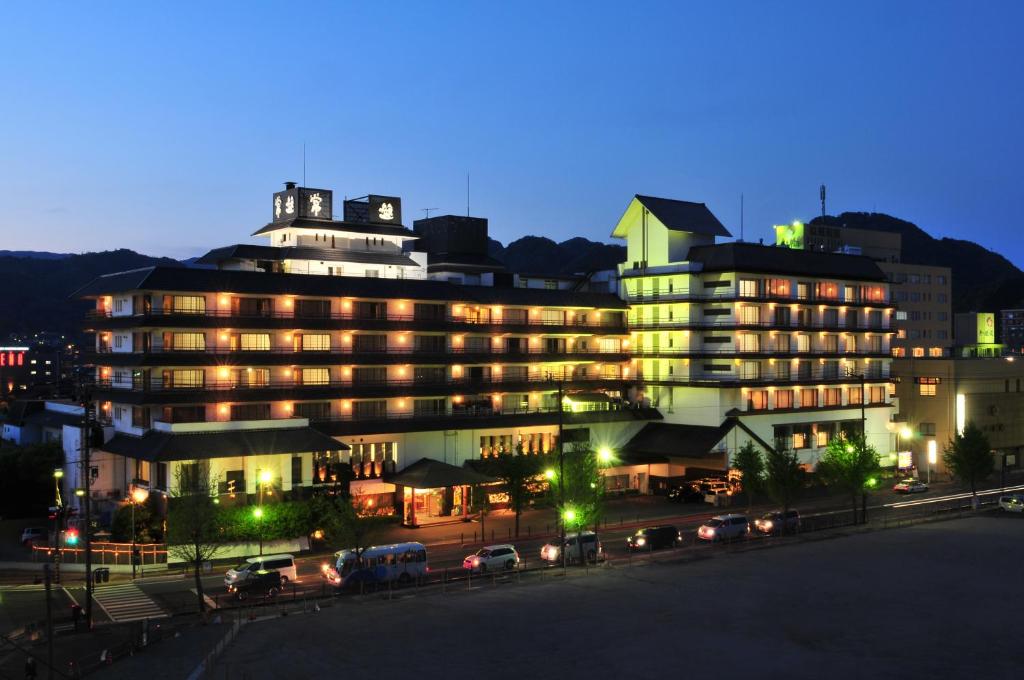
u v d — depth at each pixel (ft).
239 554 235.40
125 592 203.51
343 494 254.06
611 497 336.90
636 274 380.17
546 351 357.82
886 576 203.41
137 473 271.69
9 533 273.54
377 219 361.30
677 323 367.25
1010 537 254.27
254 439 261.44
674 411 366.22
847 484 283.38
